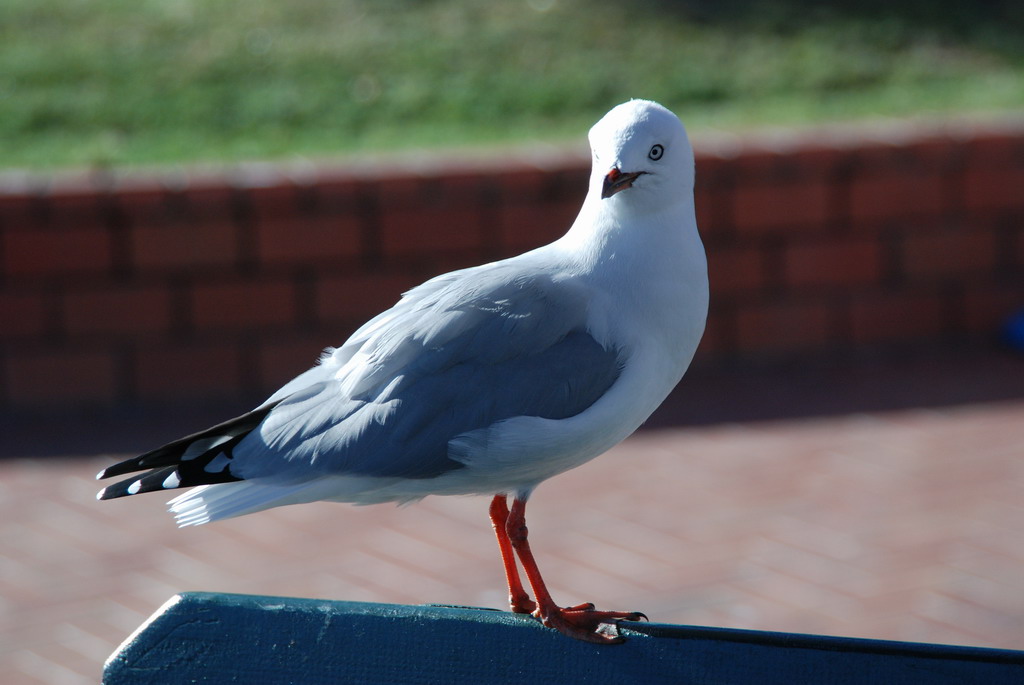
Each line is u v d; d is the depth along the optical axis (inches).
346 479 190.7
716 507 353.1
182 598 165.3
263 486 190.9
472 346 190.7
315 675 161.6
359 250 440.1
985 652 157.3
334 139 503.5
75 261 429.4
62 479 377.4
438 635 162.6
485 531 341.7
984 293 478.3
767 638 160.7
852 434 399.5
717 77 559.5
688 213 196.2
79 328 433.1
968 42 609.0
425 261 443.2
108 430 415.8
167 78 544.1
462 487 194.4
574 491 365.7
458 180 439.5
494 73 552.4
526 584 310.0
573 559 326.0
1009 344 472.1
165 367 437.1
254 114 520.4
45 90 532.4
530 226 444.5
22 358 431.5
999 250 479.8
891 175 465.7
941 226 473.1
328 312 442.3
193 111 522.3
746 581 313.3
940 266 475.8
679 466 380.2
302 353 441.7
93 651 288.7
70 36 580.4
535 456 189.0
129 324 434.6
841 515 346.0
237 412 429.4
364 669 161.2
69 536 342.3
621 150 189.9
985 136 470.9
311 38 578.2
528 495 197.9
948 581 310.8
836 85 559.5
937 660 157.8
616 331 192.1
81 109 521.0
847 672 158.7
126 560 329.4
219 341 438.6
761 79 560.7
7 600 310.7
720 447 392.8
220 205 431.5
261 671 161.0
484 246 444.8
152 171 440.8
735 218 456.4
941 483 363.3
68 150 488.4
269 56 562.6
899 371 452.4
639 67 562.6
